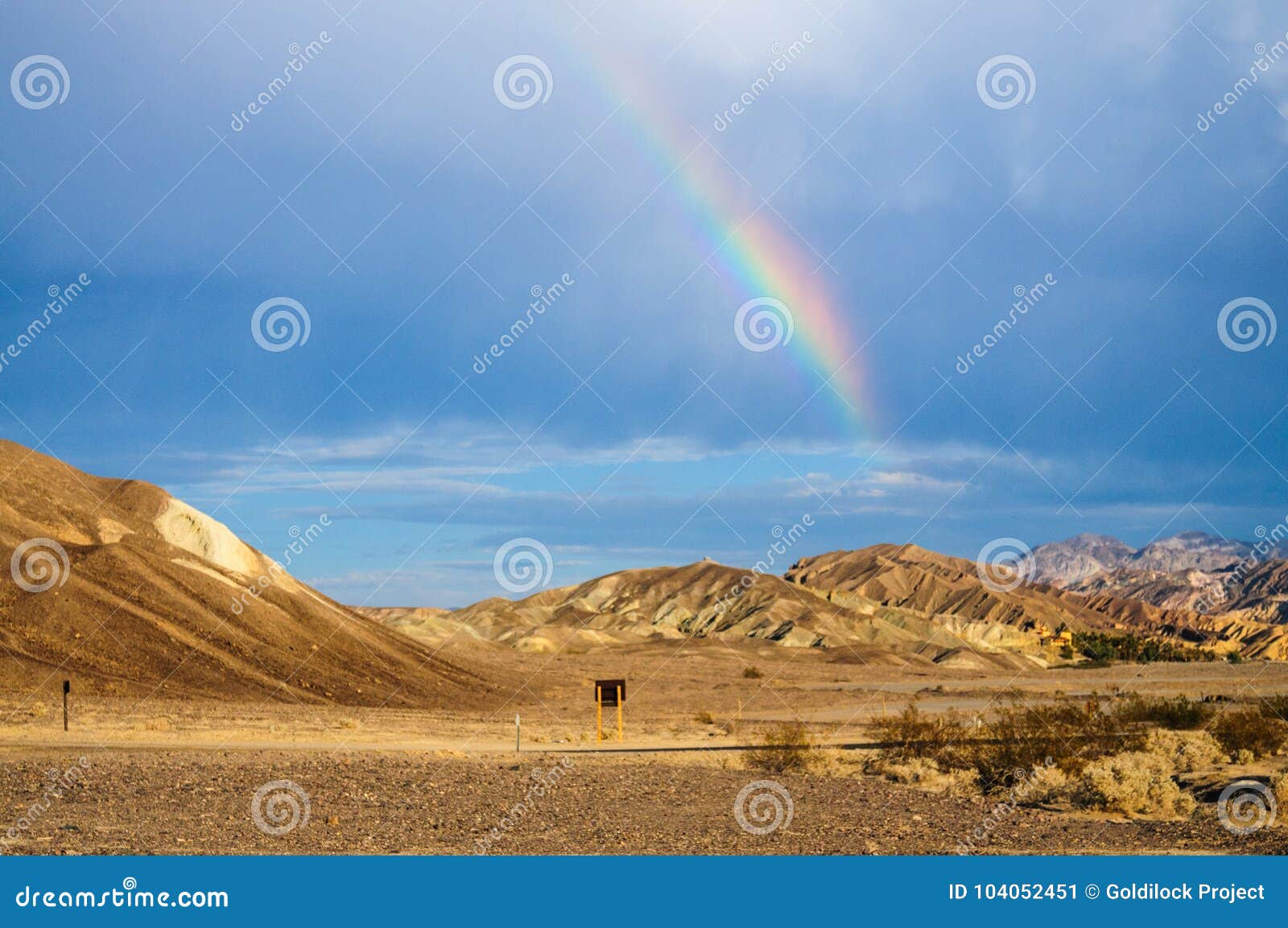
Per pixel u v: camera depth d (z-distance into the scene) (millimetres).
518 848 19297
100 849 18609
